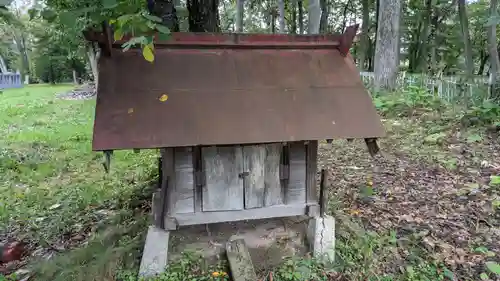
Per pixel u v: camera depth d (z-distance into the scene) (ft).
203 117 6.86
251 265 8.29
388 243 9.78
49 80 95.04
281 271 8.45
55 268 8.68
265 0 57.72
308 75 8.00
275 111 7.24
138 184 15.05
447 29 55.47
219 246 9.59
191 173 8.10
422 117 23.71
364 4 62.39
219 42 8.00
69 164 18.70
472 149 17.33
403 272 8.61
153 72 7.29
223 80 7.52
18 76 84.99
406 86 33.06
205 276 8.38
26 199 13.89
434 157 16.92
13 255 9.70
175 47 7.80
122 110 6.62
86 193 13.94
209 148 8.03
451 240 9.98
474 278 8.38
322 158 18.53
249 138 6.78
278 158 8.50
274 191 8.61
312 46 8.56
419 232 10.36
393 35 33.24
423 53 55.88
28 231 11.28
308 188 8.82
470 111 21.63
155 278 8.17
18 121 32.42
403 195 13.14
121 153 20.21
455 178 14.40
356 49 72.74
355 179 15.07
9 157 19.11
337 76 8.13
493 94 23.12
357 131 7.27
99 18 6.08
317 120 7.27
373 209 12.10
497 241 9.85
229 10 54.70
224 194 8.32
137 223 10.65
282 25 40.73
